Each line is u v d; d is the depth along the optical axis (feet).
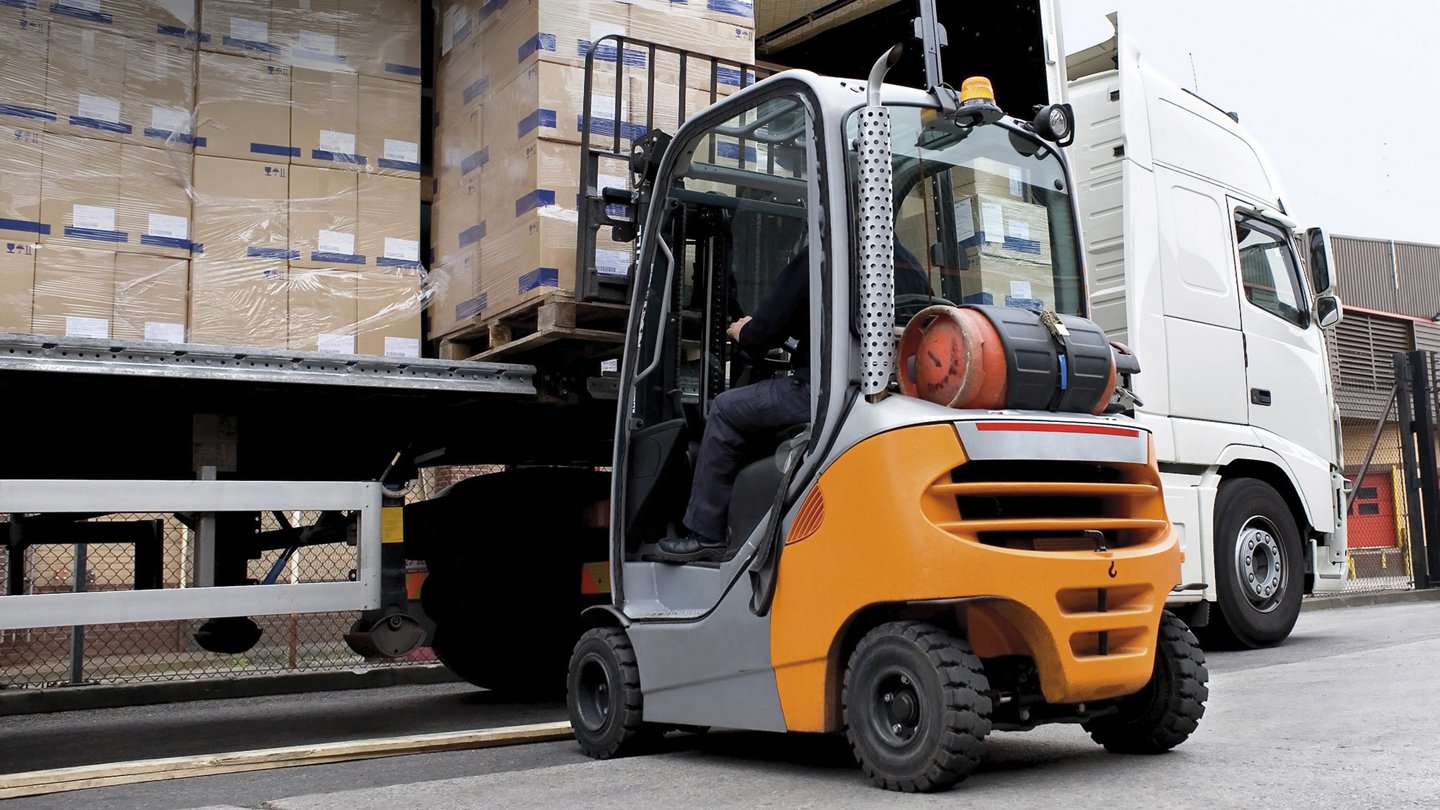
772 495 13.35
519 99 17.16
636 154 16.31
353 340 17.54
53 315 15.57
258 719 21.84
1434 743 12.99
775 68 18.93
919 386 12.16
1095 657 11.81
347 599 16.89
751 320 13.98
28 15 15.81
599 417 20.26
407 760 15.69
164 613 15.46
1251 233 28.27
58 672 26.45
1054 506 12.48
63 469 18.06
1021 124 14.80
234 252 16.83
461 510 20.26
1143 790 11.08
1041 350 12.23
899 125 13.67
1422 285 88.84
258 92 17.28
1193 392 25.64
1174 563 12.76
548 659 22.13
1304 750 12.89
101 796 13.70
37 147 15.67
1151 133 25.89
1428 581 46.57
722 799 11.58
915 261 13.56
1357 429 55.01
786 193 15.44
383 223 18.06
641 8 17.74
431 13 20.47
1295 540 27.12
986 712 11.24
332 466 19.88
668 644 14.23
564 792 12.25
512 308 17.04
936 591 11.28
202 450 17.94
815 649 12.25
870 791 11.62
